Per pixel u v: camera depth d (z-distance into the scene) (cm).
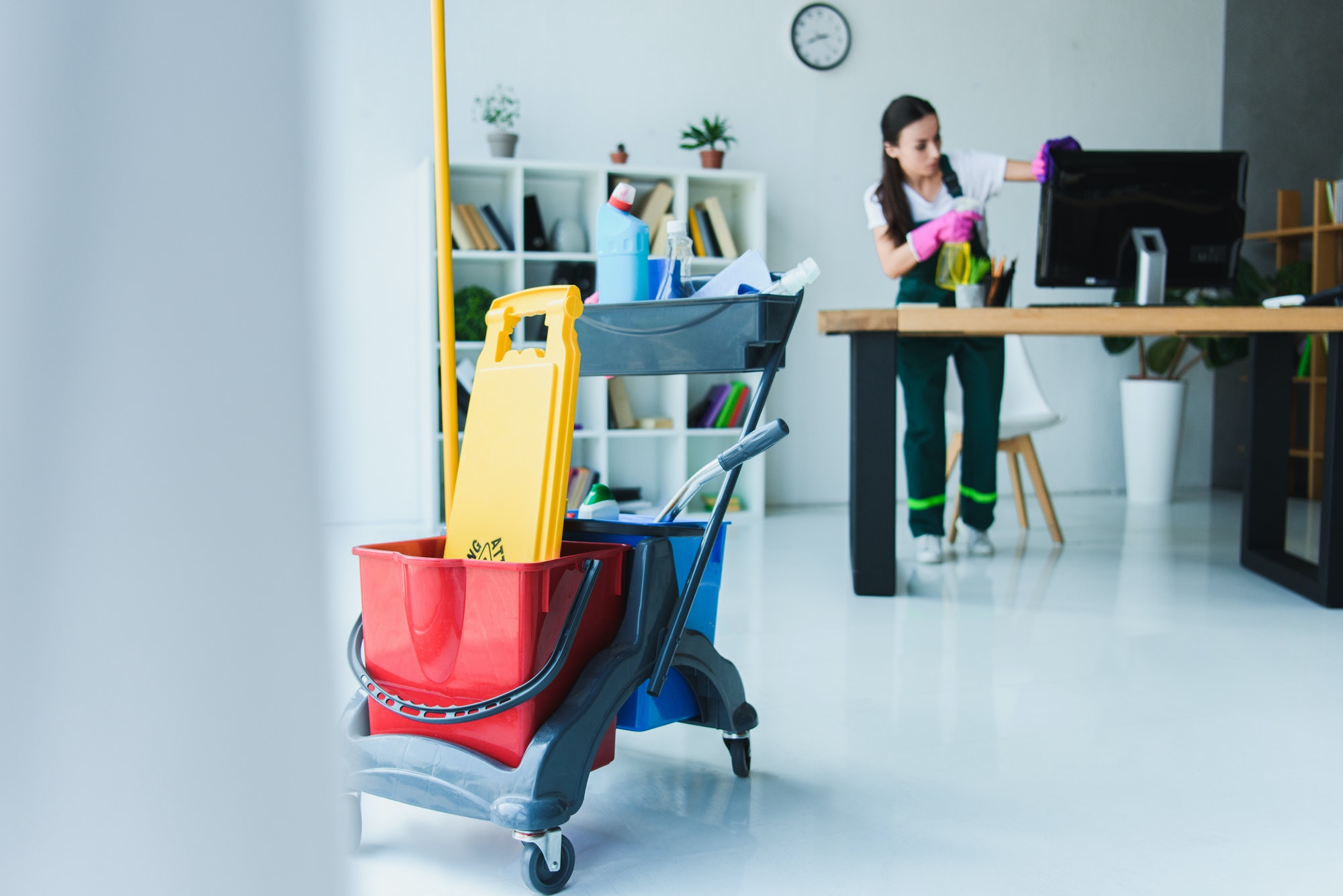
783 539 402
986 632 242
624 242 153
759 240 460
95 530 30
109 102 30
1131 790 145
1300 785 146
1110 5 550
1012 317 258
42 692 30
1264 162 559
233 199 32
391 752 121
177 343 31
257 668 33
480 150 451
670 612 132
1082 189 290
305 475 33
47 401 30
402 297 443
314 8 33
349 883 35
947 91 523
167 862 32
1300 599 278
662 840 129
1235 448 574
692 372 142
